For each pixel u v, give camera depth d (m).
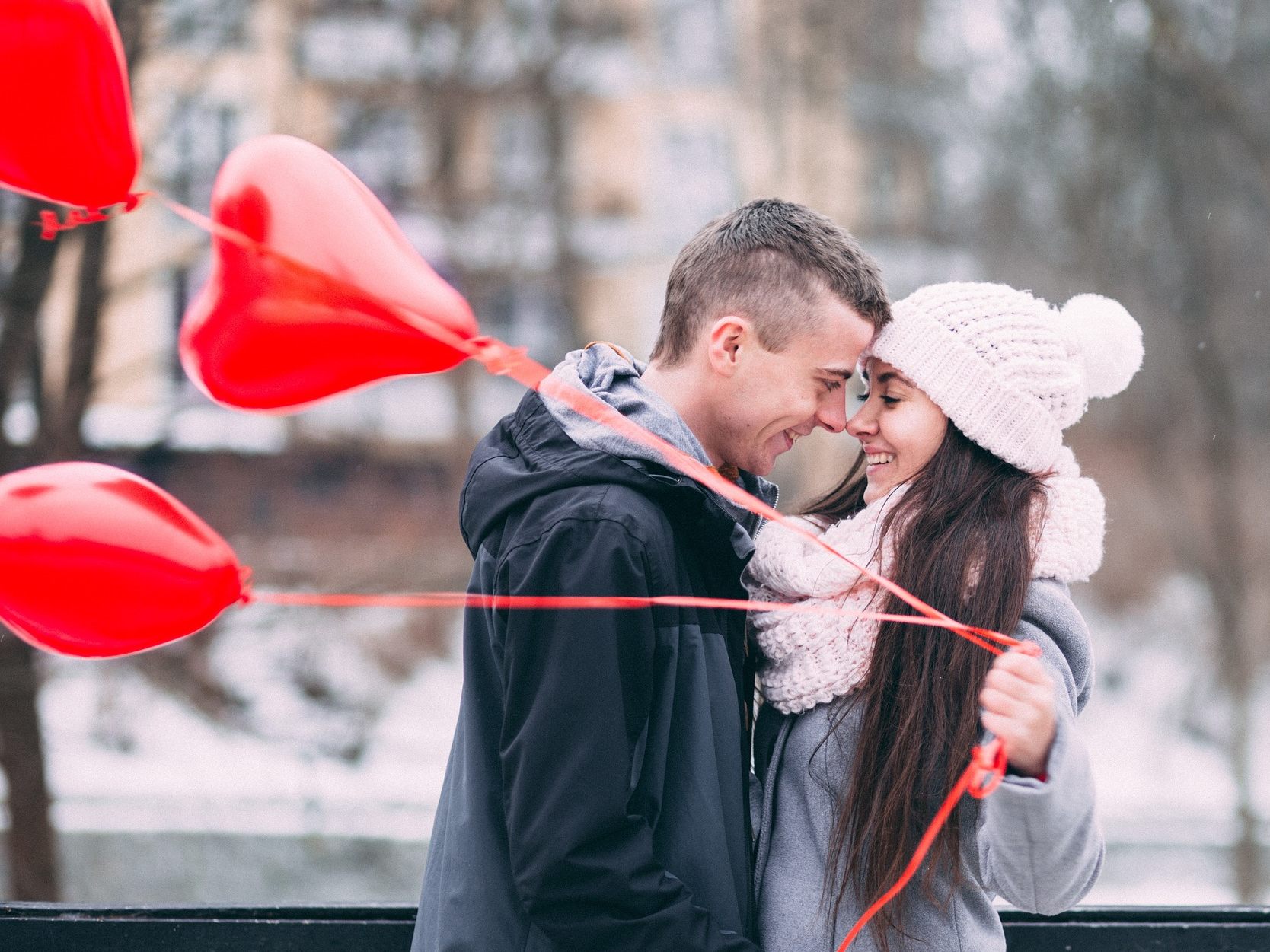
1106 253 11.22
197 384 1.25
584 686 1.31
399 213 9.40
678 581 1.41
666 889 1.31
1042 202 11.80
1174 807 9.77
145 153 5.40
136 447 5.52
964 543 1.46
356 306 1.20
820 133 12.41
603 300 13.07
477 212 9.65
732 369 1.49
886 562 1.51
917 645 1.45
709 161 13.53
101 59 1.10
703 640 1.44
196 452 7.11
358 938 1.75
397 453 11.43
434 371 1.25
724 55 13.34
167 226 6.47
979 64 11.54
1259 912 1.78
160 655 5.37
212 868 7.25
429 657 9.20
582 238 11.60
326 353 1.22
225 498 7.37
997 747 1.23
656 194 13.50
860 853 1.44
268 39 8.44
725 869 1.38
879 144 12.99
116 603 1.21
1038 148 11.19
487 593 1.43
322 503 9.98
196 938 1.75
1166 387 11.82
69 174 1.12
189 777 7.55
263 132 8.36
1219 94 10.02
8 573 1.19
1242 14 10.64
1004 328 1.51
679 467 1.37
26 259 4.70
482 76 9.73
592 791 1.29
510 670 1.35
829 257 1.48
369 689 7.33
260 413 1.26
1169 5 9.97
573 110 11.68
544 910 1.31
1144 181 11.02
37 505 1.20
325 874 7.25
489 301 10.02
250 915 1.76
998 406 1.49
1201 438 11.81
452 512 10.98
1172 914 1.78
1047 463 1.53
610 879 1.29
